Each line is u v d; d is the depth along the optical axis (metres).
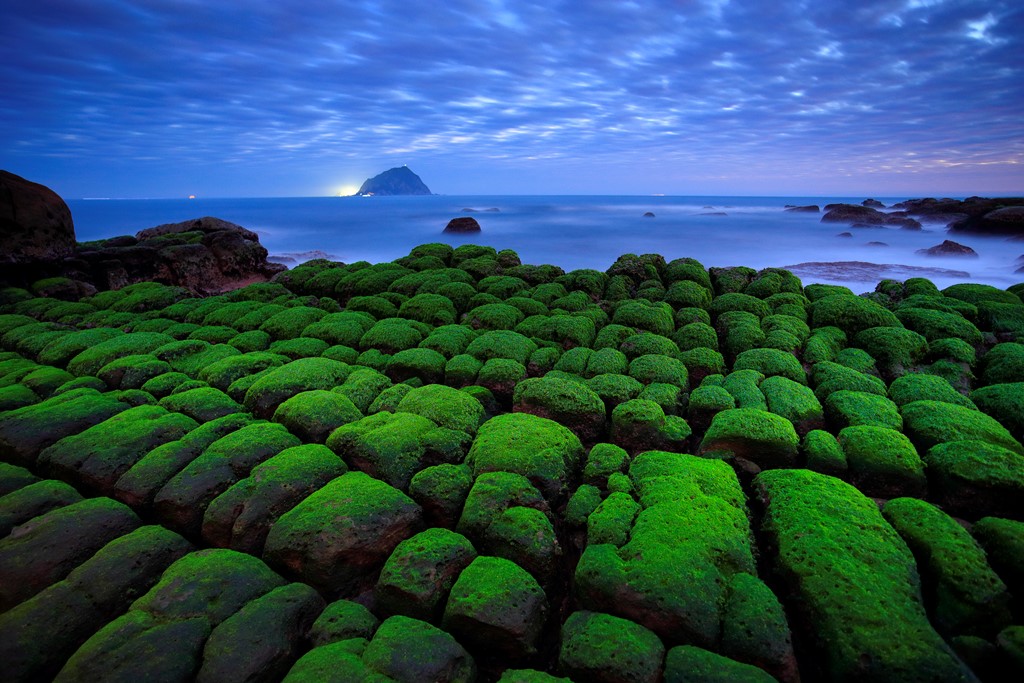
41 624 5.31
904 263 37.88
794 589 5.32
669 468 7.06
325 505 6.40
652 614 5.10
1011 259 36.12
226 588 5.64
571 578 6.37
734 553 5.59
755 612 4.98
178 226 25.61
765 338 11.37
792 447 7.57
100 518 6.63
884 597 4.95
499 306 13.28
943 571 5.30
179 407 9.18
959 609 5.09
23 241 16.80
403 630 5.19
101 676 4.71
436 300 13.89
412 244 51.69
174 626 5.18
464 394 9.23
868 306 11.91
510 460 7.30
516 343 11.48
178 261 20.17
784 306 12.89
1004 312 11.82
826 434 7.79
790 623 5.20
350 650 5.03
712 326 12.85
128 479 7.21
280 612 5.37
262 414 9.23
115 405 9.29
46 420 8.61
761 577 5.72
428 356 10.88
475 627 5.29
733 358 11.27
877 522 5.80
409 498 6.81
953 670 4.44
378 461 7.39
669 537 5.69
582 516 6.68
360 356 11.52
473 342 11.59
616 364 10.52
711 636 4.93
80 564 6.16
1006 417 8.55
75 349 11.91
